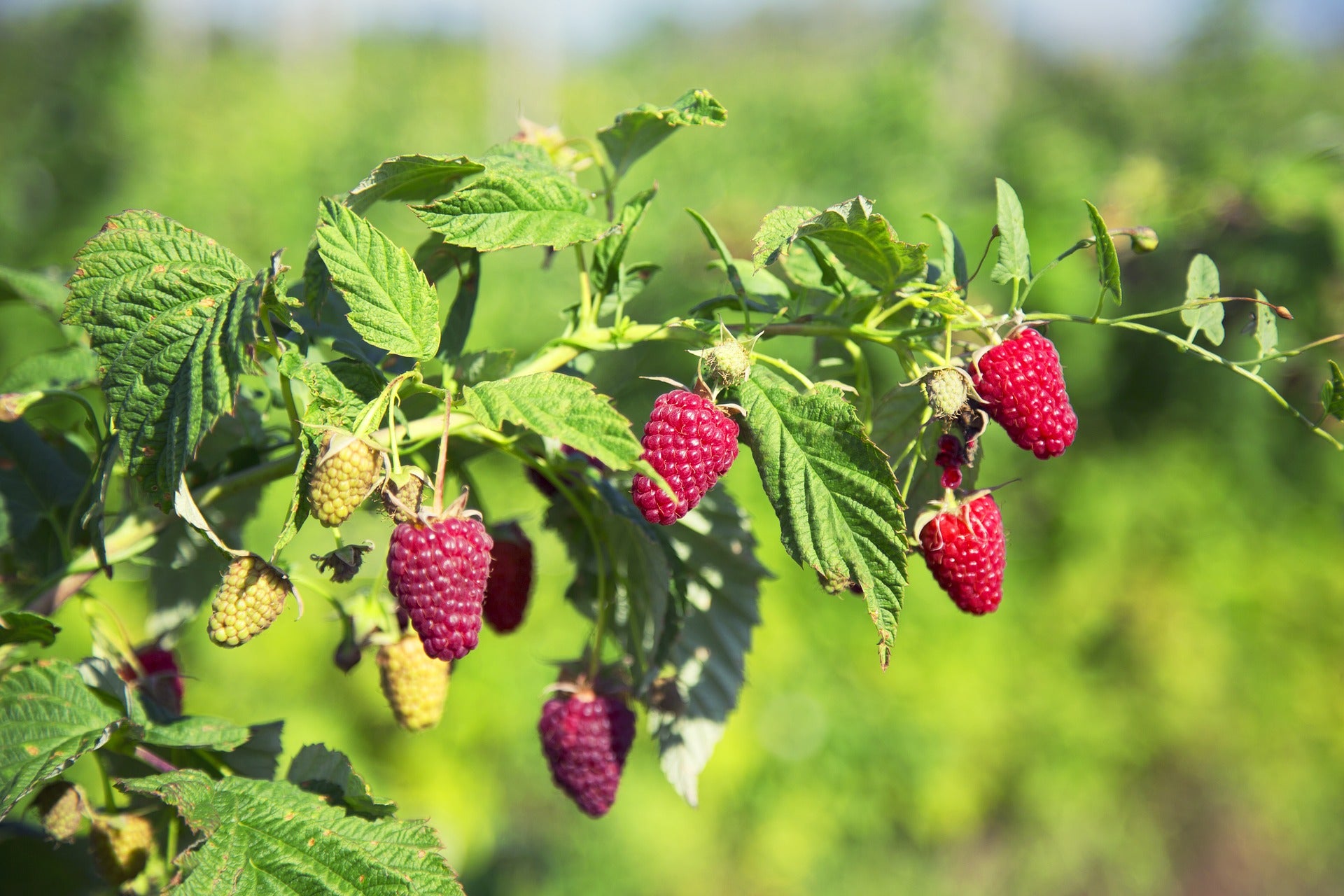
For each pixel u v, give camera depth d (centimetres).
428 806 478
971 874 576
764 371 122
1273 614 594
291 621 495
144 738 128
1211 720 586
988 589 135
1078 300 595
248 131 933
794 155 866
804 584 602
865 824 566
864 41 1709
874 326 138
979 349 129
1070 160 782
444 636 108
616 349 137
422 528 109
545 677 536
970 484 142
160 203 757
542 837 544
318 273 129
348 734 484
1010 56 1409
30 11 908
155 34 1157
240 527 174
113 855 146
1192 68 1065
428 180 134
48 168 798
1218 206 601
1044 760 584
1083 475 620
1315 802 584
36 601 140
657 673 166
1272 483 618
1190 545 604
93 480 145
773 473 118
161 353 113
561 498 169
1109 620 606
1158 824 589
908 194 787
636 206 139
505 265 680
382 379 118
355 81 1559
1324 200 573
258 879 117
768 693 572
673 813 538
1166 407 619
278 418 167
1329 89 1009
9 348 609
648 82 1802
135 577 178
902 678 583
